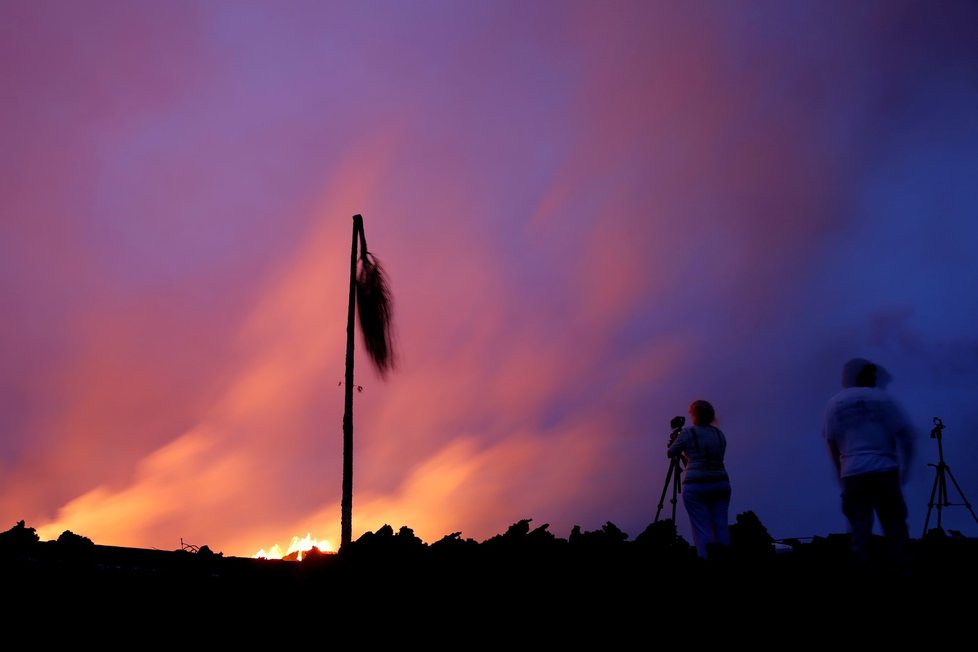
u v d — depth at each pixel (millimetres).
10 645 4992
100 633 5125
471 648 5105
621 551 5805
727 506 8406
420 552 5648
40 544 5617
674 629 5117
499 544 5809
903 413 6902
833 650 4844
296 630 5207
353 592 5332
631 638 5062
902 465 6809
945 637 4906
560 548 5809
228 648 5090
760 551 6141
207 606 5289
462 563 5578
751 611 5273
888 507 6707
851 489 6852
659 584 5539
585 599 5293
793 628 5086
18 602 5191
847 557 6332
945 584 5719
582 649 5004
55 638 5062
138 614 5234
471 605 5254
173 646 5105
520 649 5066
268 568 5762
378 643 5145
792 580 5750
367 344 8375
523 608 5238
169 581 5426
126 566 5609
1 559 5367
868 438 6852
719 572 5730
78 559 5465
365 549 5637
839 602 5422
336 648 5137
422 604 5230
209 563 5762
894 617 5180
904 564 6402
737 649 4906
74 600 5238
